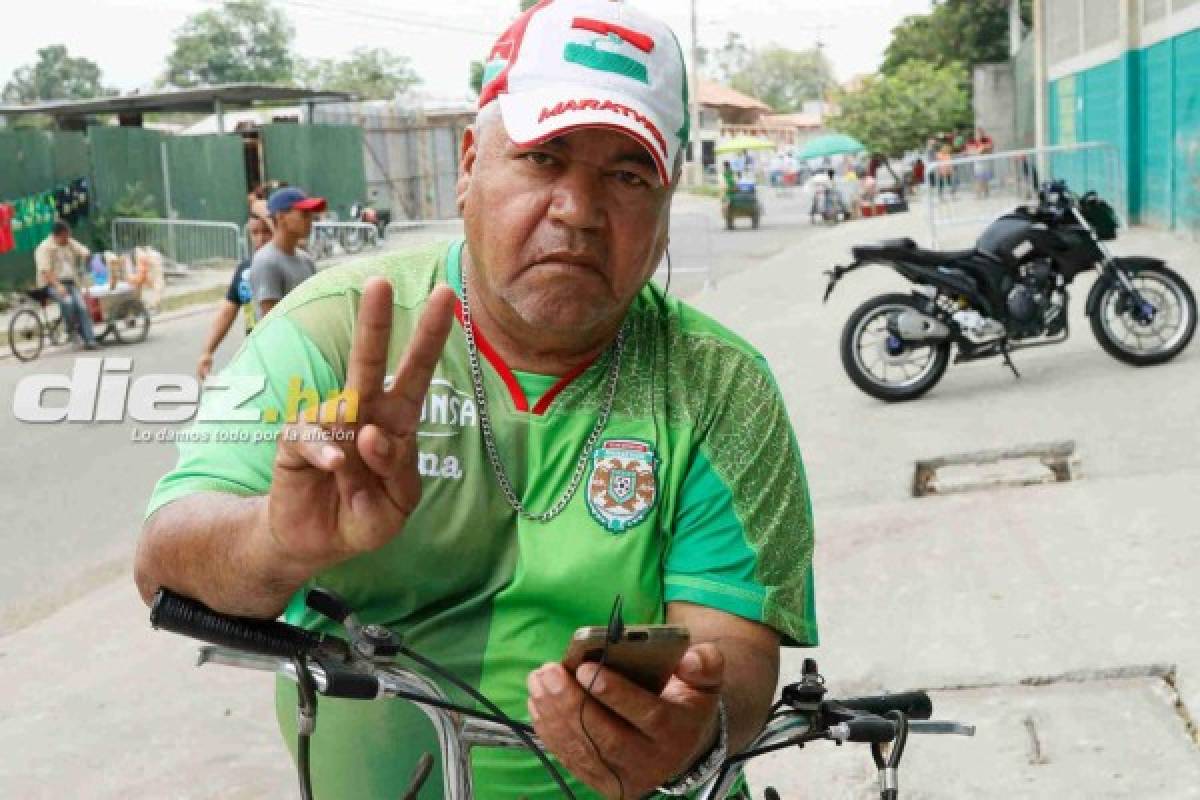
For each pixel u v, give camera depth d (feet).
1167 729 12.78
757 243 82.99
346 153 103.14
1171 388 25.46
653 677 4.68
